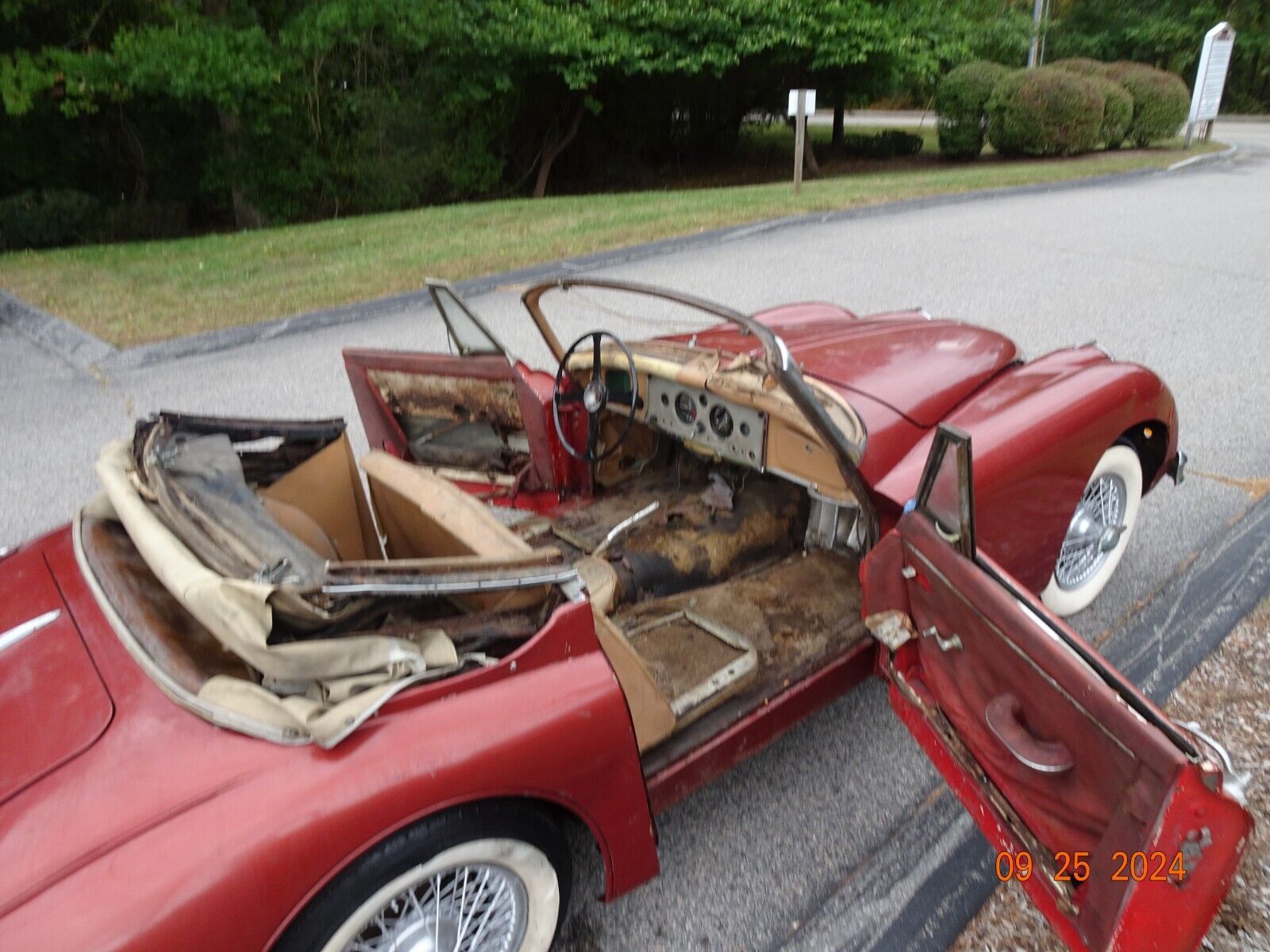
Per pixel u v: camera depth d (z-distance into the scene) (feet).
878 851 9.23
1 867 5.48
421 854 6.31
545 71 61.72
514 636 7.35
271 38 58.39
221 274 35.91
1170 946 5.66
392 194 64.03
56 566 8.26
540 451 13.30
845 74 67.62
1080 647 6.11
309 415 21.81
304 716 6.06
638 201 47.85
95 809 5.79
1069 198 45.60
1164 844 5.27
